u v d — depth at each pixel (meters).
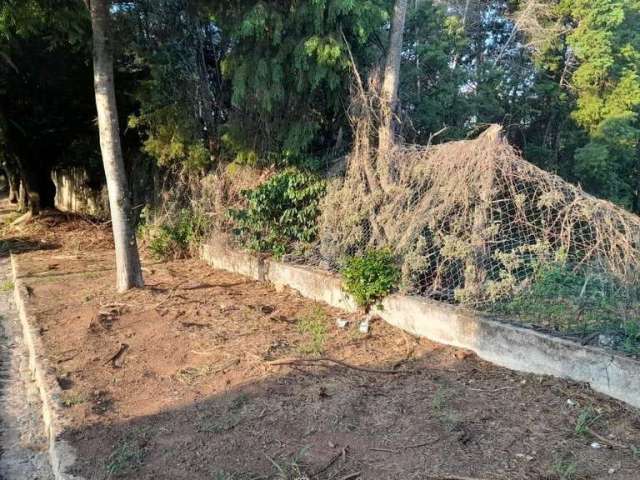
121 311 7.37
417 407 4.42
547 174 5.74
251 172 10.05
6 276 11.08
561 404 4.33
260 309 7.31
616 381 4.34
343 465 3.65
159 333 6.44
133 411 4.64
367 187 7.66
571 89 16.45
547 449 3.74
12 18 7.76
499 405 4.39
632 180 17.23
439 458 3.68
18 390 5.68
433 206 6.34
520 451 3.73
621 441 3.81
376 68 8.36
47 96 14.91
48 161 17.92
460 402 4.48
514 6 18.33
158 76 10.76
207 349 5.87
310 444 3.93
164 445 4.04
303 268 8.20
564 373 4.70
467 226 5.95
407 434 4.01
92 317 7.02
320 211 8.59
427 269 6.41
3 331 7.60
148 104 11.01
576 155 14.88
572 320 5.03
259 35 8.44
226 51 11.30
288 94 9.12
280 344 5.97
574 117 16.00
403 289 6.45
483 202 5.77
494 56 17.77
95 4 7.45
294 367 5.32
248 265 9.52
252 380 5.07
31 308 7.82
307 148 9.33
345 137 9.23
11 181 24.02
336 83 8.30
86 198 19.38
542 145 16.84
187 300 7.85
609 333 4.74
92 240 14.19
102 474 3.69
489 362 5.30
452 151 6.27
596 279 5.16
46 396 4.93
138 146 14.30
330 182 8.28
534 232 5.66
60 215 17.42
